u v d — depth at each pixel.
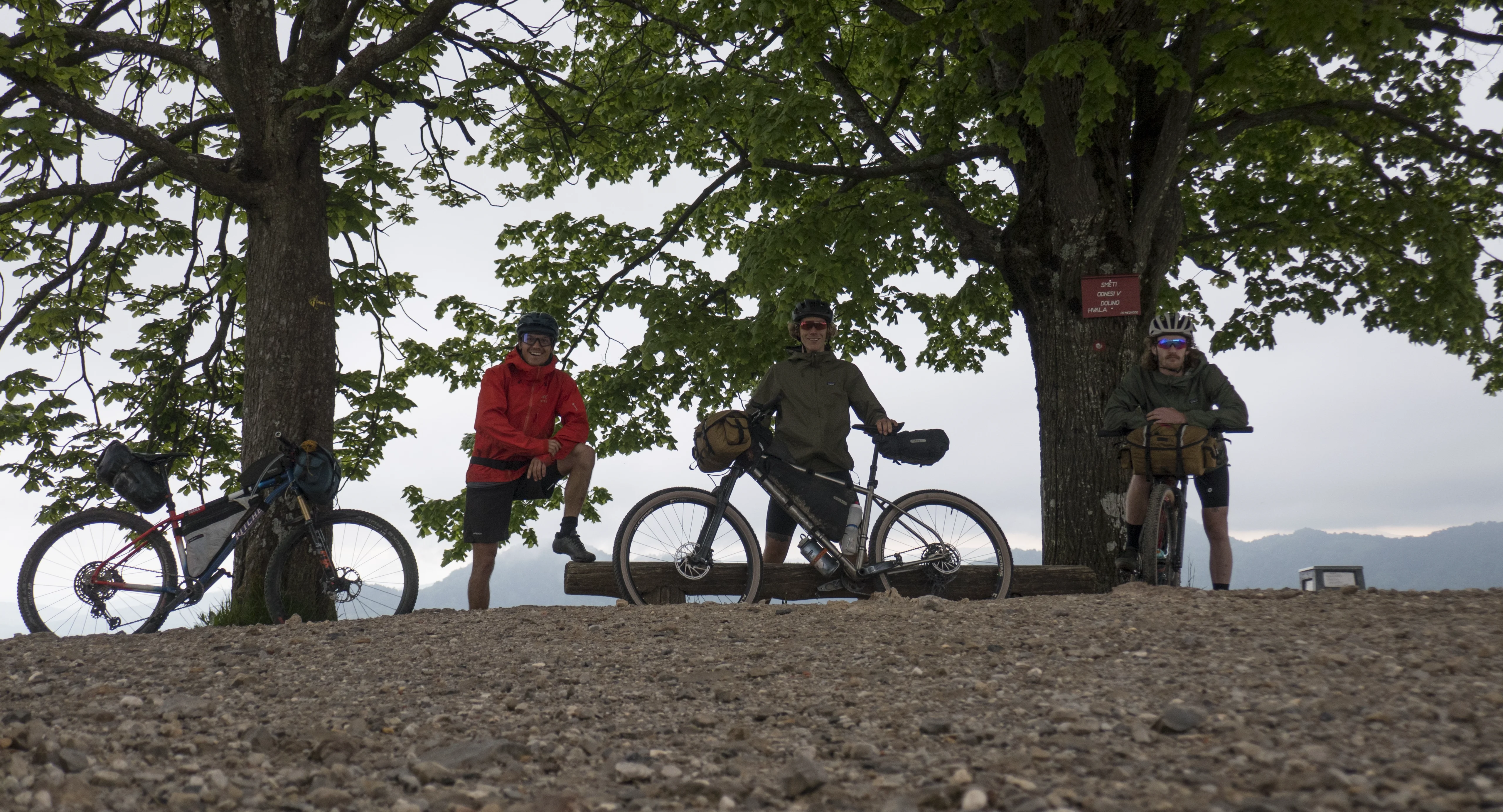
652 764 2.69
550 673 4.03
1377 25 6.49
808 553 5.90
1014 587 6.86
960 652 4.10
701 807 2.30
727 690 3.59
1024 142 8.51
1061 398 8.10
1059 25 7.63
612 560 5.82
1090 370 7.98
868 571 5.88
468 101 9.91
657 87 9.95
